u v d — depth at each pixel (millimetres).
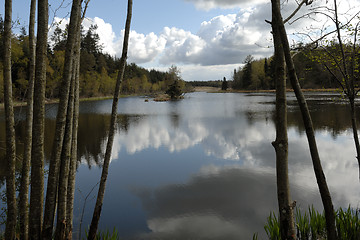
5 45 2750
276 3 2115
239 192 6188
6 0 2705
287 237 2174
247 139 11992
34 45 2945
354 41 2959
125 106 35812
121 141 12383
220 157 9242
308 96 38750
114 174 7746
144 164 8703
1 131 14609
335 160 8258
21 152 8844
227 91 96438
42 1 2418
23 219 2846
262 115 20703
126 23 3189
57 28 3074
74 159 2908
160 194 6230
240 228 4625
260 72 80875
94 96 60188
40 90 2449
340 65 3170
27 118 2883
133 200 5926
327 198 2176
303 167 7680
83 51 54625
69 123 2613
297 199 5562
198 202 5738
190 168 8164
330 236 2221
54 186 2545
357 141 3199
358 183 6348
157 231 4605
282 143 2195
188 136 13312
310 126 2137
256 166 8070
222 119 19219
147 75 97000
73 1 2457
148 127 16562
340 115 17688
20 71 16312
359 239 2971
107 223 4918
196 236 4418
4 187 6352
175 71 63531
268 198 5820
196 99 50906
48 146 10773
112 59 70812
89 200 5938
